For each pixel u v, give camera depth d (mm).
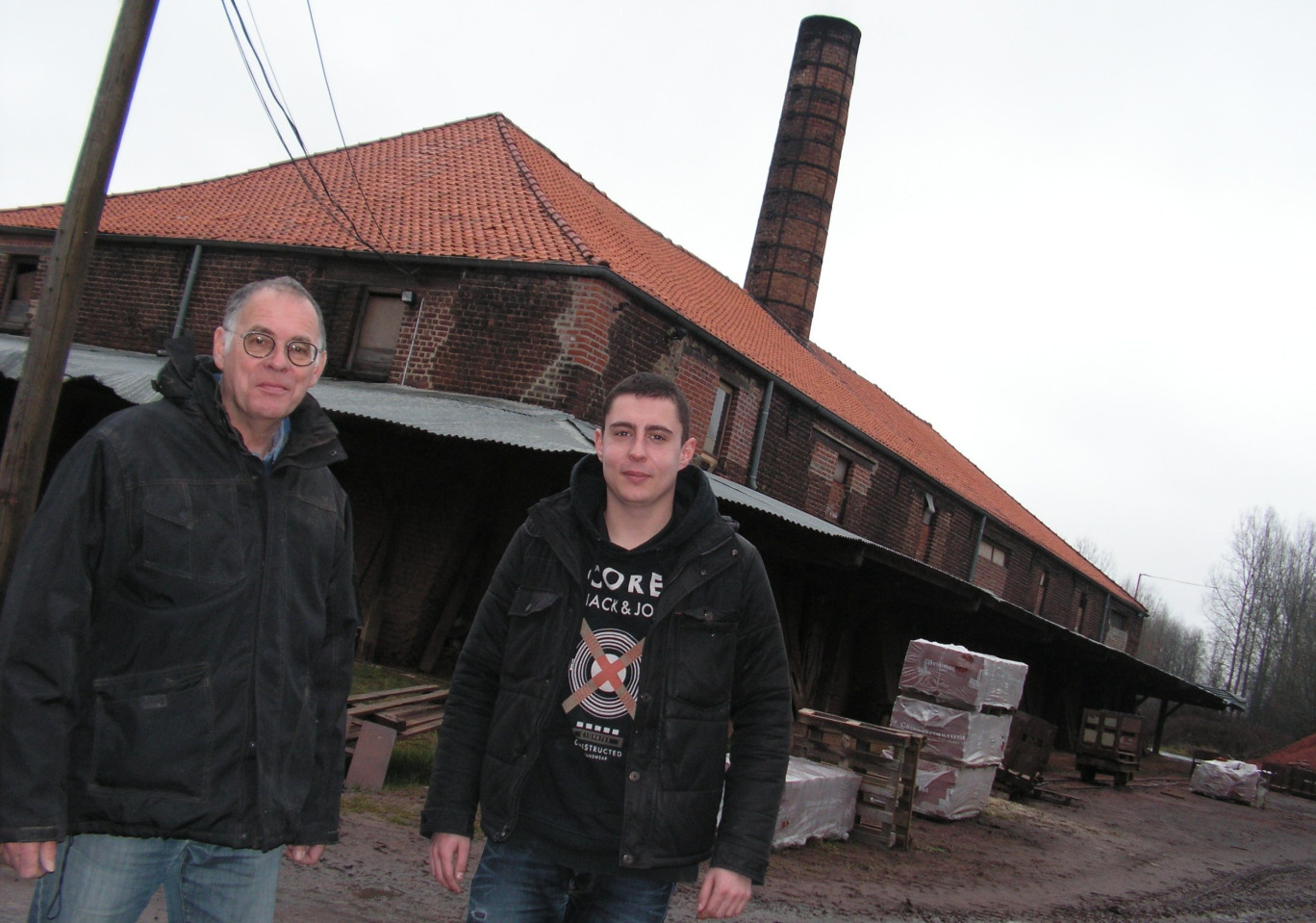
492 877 2619
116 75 5875
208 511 2389
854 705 18938
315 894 4988
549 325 13633
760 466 18266
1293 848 15203
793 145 30891
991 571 30078
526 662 2658
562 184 18828
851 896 6816
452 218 15930
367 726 7664
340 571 2699
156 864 2367
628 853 2500
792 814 7781
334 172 19094
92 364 13133
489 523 13586
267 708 2410
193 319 16562
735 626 2676
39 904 2330
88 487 2246
